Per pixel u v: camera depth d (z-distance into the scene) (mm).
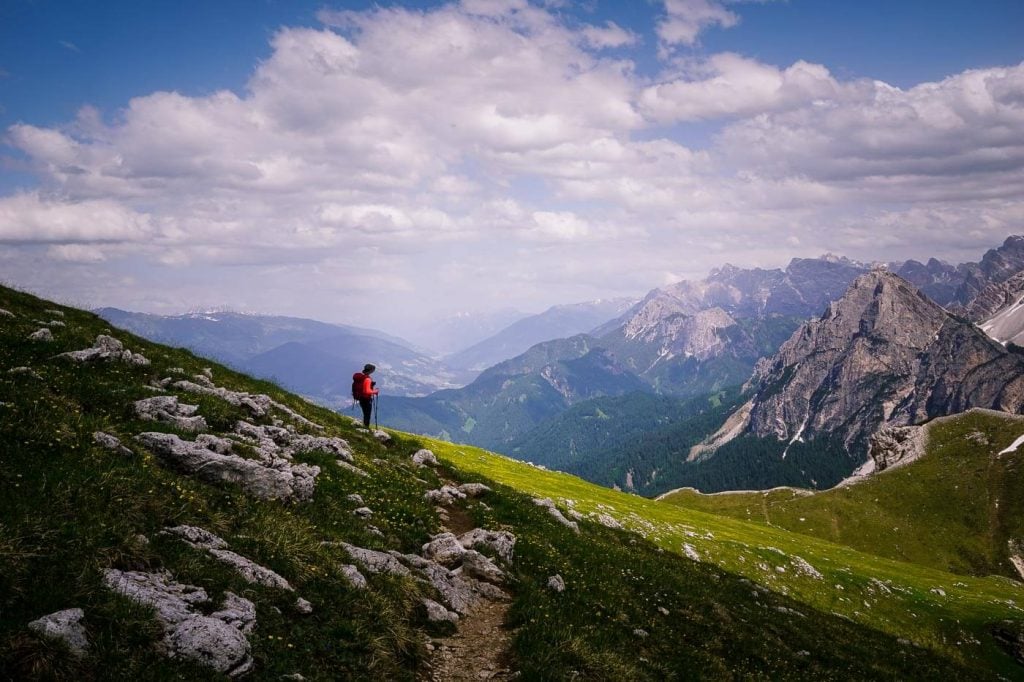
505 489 35375
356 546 17172
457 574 18953
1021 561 164500
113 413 18000
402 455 33906
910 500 194625
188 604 10773
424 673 13398
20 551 9859
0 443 12586
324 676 11070
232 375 33000
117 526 11492
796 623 34250
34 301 30594
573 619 18328
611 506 75688
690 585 30156
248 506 15609
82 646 8953
